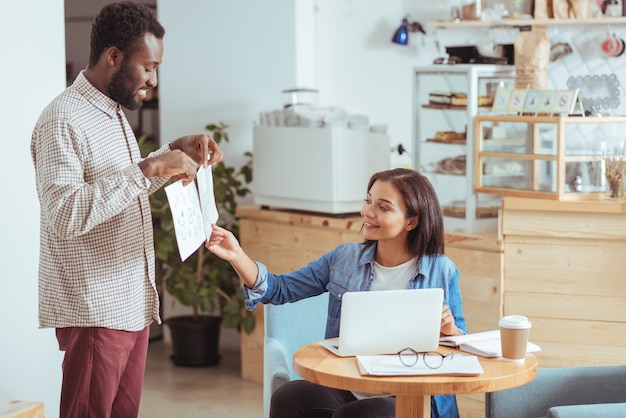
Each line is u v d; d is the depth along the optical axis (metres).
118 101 2.87
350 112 5.56
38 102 3.71
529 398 3.05
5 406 2.61
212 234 3.02
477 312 4.26
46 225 2.86
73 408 2.88
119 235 2.85
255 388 5.18
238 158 5.70
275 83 5.57
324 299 3.46
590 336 4.07
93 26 2.84
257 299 3.14
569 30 4.93
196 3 5.69
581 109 4.12
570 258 4.05
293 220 4.98
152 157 2.79
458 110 4.37
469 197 4.35
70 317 2.84
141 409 4.79
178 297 5.39
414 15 5.33
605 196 4.03
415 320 2.66
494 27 4.86
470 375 2.50
